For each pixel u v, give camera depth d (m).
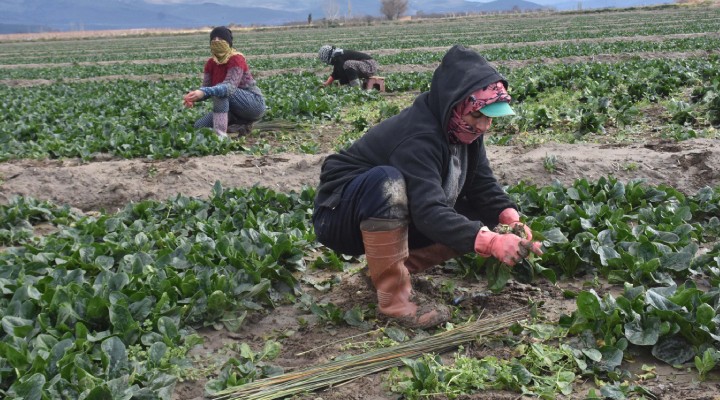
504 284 4.26
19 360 3.46
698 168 7.17
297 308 4.50
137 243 5.38
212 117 10.36
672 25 38.19
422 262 4.38
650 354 3.65
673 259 4.57
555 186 6.32
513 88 13.56
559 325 3.90
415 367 3.43
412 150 3.72
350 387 3.54
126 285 4.35
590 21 51.19
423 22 76.62
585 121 9.62
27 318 4.07
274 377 3.52
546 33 39.09
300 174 8.01
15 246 6.39
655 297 3.67
